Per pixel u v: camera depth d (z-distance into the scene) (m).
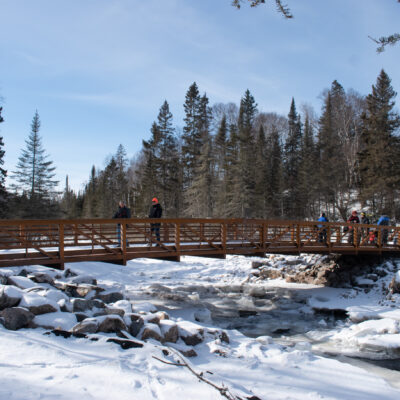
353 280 15.48
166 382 4.61
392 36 4.11
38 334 5.91
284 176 44.69
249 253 12.77
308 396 5.18
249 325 10.74
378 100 33.22
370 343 8.69
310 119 55.62
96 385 4.26
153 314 7.52
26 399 3.69
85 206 66.38
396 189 29.59
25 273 12.72
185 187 46.44
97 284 13.66
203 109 48.22
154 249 11.24
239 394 4.60
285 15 4.18
